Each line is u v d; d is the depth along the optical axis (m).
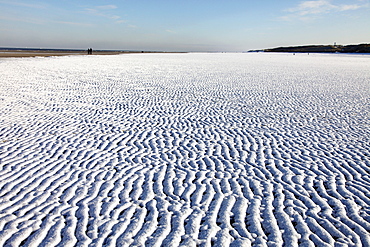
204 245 2.91
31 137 6.19
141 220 3.32
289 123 7.77
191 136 6.58
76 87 12.88
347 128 7.33
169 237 3.02
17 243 2.87
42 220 3.28
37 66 21.91
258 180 4.45
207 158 5.32
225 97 11.31
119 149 5.68
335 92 12.80
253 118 8.23
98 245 2.86
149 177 4.48
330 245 2.95
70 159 5.11
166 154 5.48
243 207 3.66
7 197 3.78
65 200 3.74
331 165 5.05
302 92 12.73
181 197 3.88
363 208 3.66
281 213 3.53
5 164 4.80
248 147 5.93
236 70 23.50
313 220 3.39
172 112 8.77
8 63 23.42
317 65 31.92
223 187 4.20
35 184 4.15
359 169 4.88
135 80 15.70
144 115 8.35
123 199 3.80
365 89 13.76
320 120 8.09
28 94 10.88
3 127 6.78
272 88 13.76
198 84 14.66
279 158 5.37
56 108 8.89
